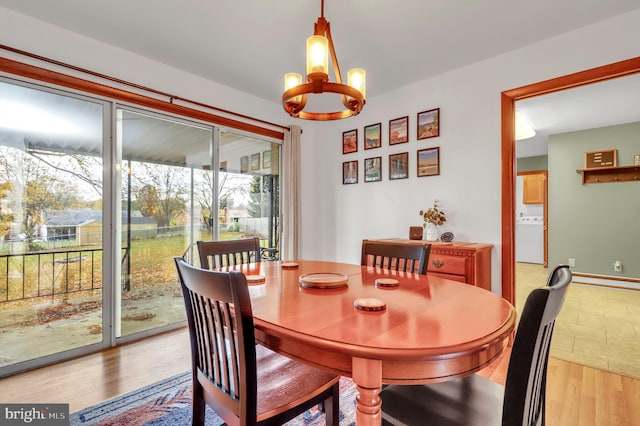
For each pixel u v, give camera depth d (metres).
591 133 4.53
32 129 2.14
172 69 2.76
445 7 1.97
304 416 1.63
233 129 3.27
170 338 2.59
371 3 1.93
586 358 2.26
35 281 2.16
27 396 1.76
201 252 1.97
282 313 1.07
